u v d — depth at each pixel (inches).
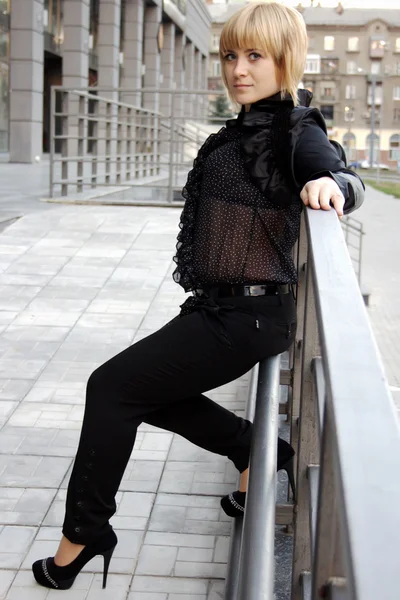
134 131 590.9
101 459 85.4
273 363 87.4
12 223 334.6
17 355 189.9
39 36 927.0
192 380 83.4
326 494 41.9
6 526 114.0
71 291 247.0
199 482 127.3
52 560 97.3
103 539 91.7
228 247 84.0
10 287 249.6
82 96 461.1
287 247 85.0
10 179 615.8
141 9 1360.7
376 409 32.3
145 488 125.2
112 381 84.0
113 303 235.6
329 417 34.2
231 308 83.4
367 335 38.7
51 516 117.0
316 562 42.2
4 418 153.3
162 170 764.0
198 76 2086.6
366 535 25.3
